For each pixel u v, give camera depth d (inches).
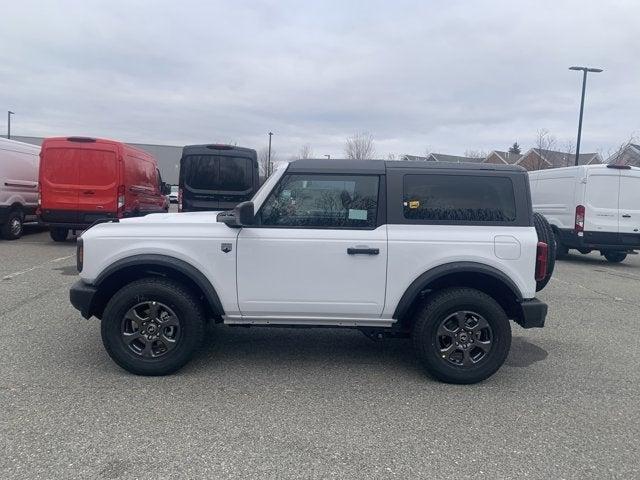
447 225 173.2
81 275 173.5
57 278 324.2
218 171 441.7
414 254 170.6
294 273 171.6
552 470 122.6
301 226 173.3
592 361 202.5
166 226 173.8
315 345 212.4
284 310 174.2
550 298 325.4
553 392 170.2
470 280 180.9
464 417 149.6
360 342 217.9
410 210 174.2
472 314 171.9
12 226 511.2
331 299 172.7
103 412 144.9
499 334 171.2
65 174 449.4
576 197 482.3
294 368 185.3
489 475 119.6
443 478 117.8
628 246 478.6
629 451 132.5
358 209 174.1
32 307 253.6
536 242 171.8
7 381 164.6
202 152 439.2
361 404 156.5
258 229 172.1
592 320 268.8
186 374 175.8
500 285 175.8
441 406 156.8
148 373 171.3
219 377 174.2
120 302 167.9
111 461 120.1
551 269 187.2
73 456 121.6
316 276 171.8
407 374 182.7
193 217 197.9
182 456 123.4
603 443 136.5
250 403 154.5
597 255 597.3
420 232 171.6
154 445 128.0
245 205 167.2
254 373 179.0
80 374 172.1
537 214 193.5
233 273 171.6
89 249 171.0
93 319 234.5
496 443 134.9
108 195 453.4
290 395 161.5
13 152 505.7
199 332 171.9
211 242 170.7
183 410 148.0
